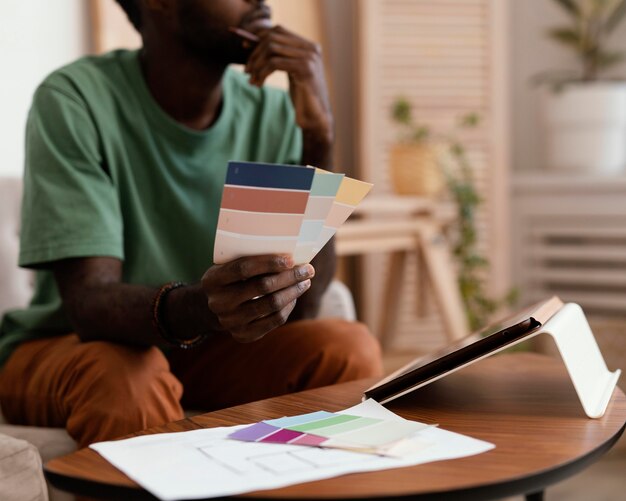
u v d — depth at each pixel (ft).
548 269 10.66
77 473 2.43
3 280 5.16
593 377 3.32
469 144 9.89
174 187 4.78
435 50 9.70
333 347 4.51
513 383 3.62
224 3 4.53
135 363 3.81
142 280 4.67
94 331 3.98
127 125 4.66
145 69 4.82
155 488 2.27
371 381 3.78
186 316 3.58
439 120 9.75
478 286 9.38
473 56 9.84
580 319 3.59
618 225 10.23
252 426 2.88
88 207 4.21
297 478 2.34
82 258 4.15
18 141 6.86
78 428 3.70
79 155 4.33
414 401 3.31
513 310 10.69
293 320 4.95
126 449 2.63
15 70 6.81
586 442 2.72
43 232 4.15
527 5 11.00
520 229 10.76
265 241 2.79
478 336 3.47
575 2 10.66
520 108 11.10
